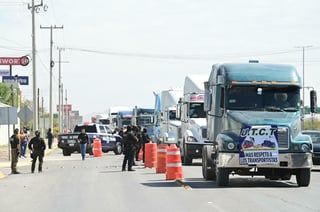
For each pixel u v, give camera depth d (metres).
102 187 33.00
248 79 31.62
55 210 24.16
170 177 36.56
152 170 46.66
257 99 31.62
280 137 30.14
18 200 28.23
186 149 50.72
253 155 30.08
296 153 30.14
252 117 30.78
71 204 25.86
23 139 71.44
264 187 31.48
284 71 32.12
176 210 23.05
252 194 28.02
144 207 24.14
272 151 30.08
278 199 26.02
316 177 39.19
